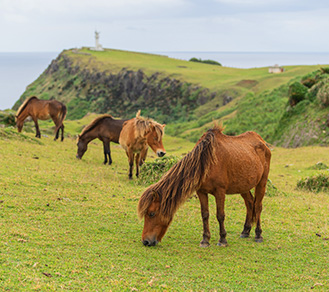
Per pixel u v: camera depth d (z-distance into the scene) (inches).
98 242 267.9
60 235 271.0
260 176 302.8
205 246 279.6
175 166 265.7
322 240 309.0
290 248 288.5
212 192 275.1
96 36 6727.4
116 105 4606.3
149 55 6510.8
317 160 881.5
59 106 822.5
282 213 399.9
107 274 212.2
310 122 1402.6
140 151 553.0
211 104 3267.7
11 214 302.0
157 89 4168.3
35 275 195.3
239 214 383.6
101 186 458.3
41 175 458.6
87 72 5319.9
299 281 227.0
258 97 2225.6
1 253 218.1
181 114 3503.9
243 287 214.4
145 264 235.8
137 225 321.1
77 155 661.3
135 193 440.5
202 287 209.6
